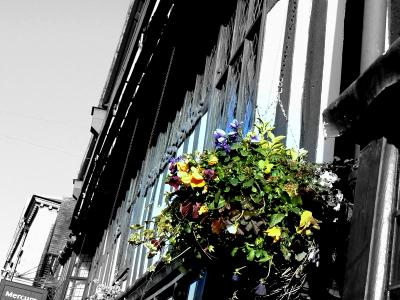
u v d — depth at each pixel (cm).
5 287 2242
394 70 243
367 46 308
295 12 504
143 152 1261
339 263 303
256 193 306
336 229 306
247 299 349
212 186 322
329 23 443
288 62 482
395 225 241
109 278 1327
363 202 257
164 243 386
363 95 263
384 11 314
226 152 332
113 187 1650
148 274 801
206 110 782
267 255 301
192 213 327
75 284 2097
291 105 450
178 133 920
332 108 287
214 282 400
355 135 282
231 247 321
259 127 350
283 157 317
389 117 258
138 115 1266
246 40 639
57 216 3862
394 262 235
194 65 948
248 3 704
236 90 647
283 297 321
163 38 1001
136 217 1138
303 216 289
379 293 231
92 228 2014
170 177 349
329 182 314
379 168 253
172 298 672
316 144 392
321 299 308
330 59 423
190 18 912
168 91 1078
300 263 307
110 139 1473
